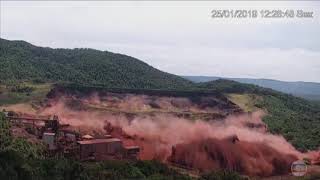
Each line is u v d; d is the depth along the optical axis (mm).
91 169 183000
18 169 167875
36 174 169000
